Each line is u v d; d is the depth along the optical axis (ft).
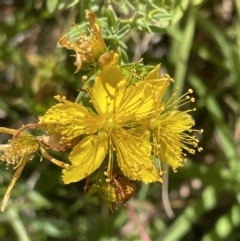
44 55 0.59
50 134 0.35
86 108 0.35
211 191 0.52
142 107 0.36
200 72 0.60
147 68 0.37
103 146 0.36
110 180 0.36
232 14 0.58
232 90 0.59
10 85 0.59
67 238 0.58
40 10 0.58
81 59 0.36
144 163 0.36
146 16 0.42
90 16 0.36
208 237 0.51
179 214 0.57
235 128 0.58
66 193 0.57
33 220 0.55
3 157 0.37
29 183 0.55
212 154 0.59
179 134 0.41
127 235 0.54
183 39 0.51
